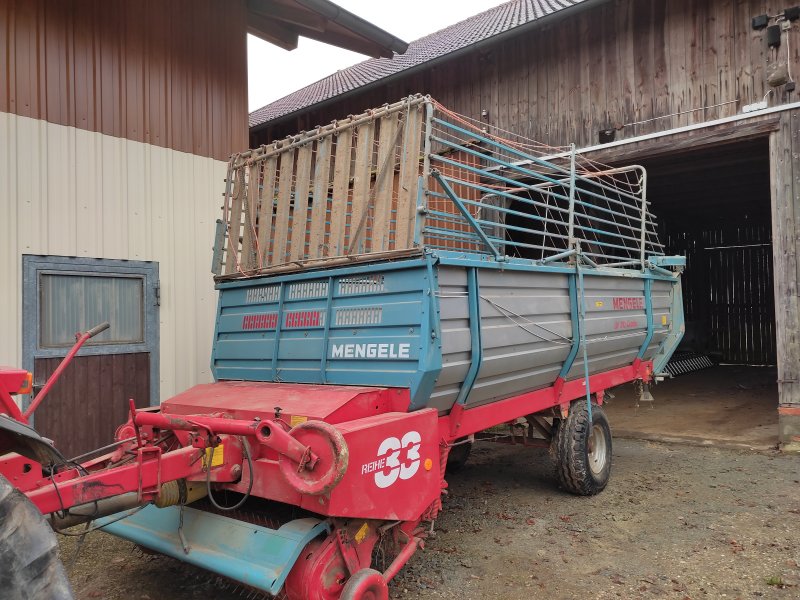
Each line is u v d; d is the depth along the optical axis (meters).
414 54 12.34
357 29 7.29
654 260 6.77
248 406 3.52
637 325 6.11
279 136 13.10
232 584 3.69
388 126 3.91
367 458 2.97
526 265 4.31
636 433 8.27
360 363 3.73
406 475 3.25
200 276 6.55
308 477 2.72
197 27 6.64
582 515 5.01
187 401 3.94
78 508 2.74
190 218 6.48
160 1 6.28
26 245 5.17
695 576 3.84
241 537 2.97
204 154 6.67
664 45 7.86
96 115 5.70
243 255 4.87
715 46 7.46
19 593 1.99
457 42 10.53
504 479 6.12
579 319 4.96
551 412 5.30
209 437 2.97
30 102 5.23
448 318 3.60
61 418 5.32
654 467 6.52
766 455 6.89
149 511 3.44
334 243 4.09
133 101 6.01
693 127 7.54
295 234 4.38
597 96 8.41
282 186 4.55
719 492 5.57
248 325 4.61
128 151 5.95
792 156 6.84
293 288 4.26
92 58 5.70
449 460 6.20
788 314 6.89
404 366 3.48
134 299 5.95
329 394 3.50
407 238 3.66
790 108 6.84
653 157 8.04
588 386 5.15
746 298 16.70
